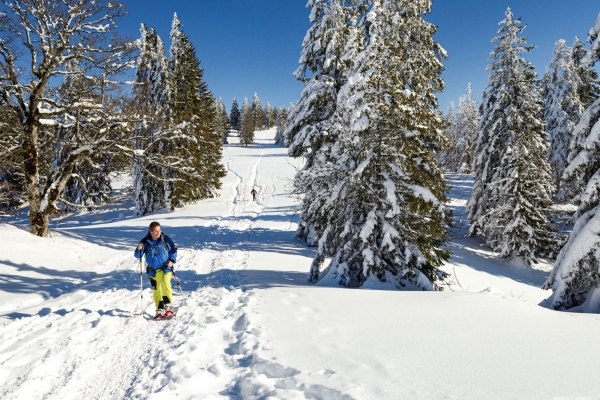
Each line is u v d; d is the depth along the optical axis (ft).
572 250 26.17
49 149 51.62
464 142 150.20
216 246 49.44
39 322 18.13
